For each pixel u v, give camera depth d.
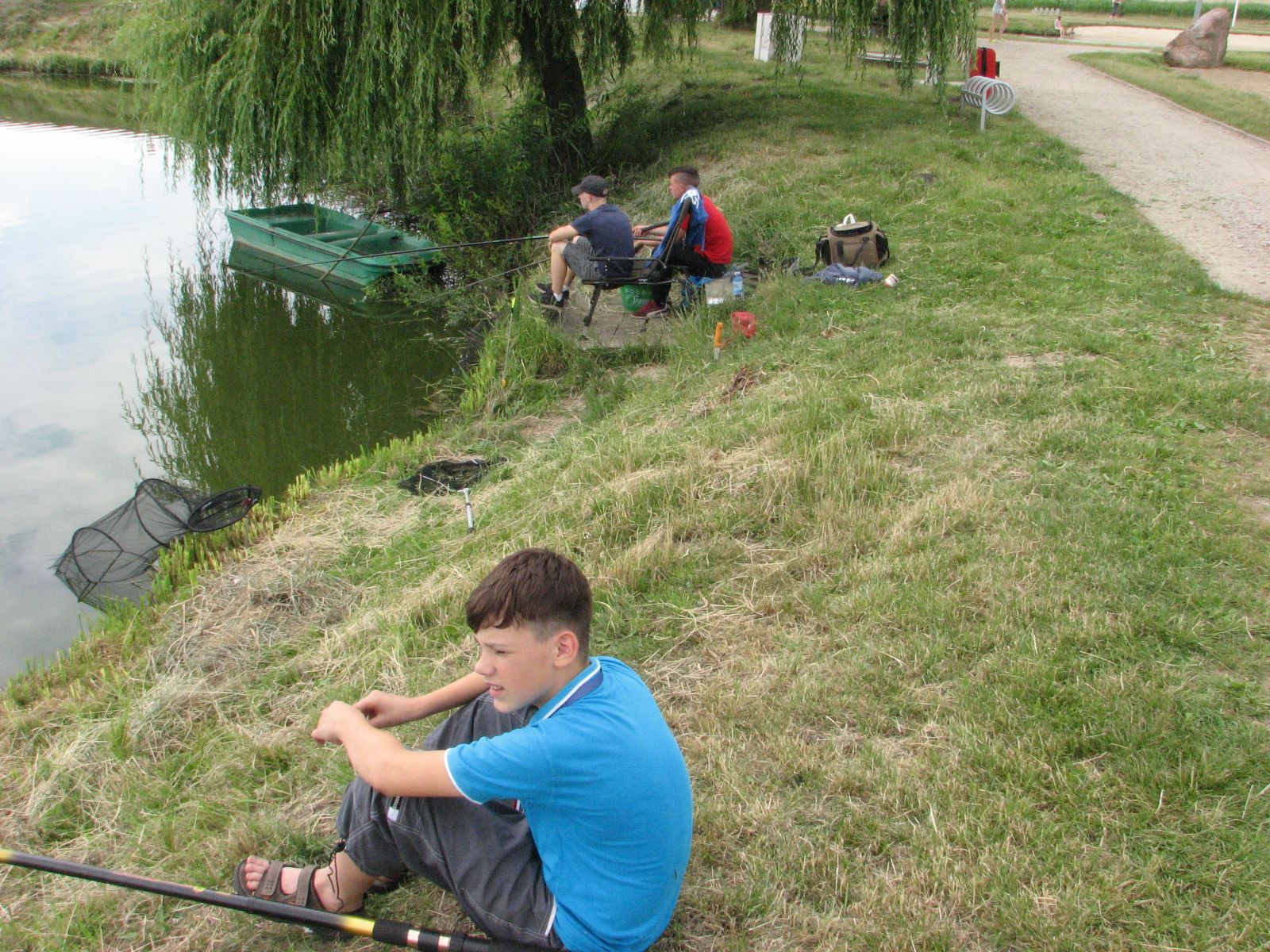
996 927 2.69
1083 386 5.88
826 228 9.70
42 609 5.95
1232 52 21.70
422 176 12.41
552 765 2.23
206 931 3.02
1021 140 12.44
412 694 4.07
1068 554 4.23
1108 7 31.84
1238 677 3.50
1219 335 6.65
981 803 3.06
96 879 2.69
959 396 5.87
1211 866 2.79
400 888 2.99
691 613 4.27
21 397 9.49
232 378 9.98
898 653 3.78
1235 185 10.86
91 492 7.65
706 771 3.33
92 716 4.56
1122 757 3.17
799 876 2.90
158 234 14.80
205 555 6.11
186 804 3.70
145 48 12.90
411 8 10.92
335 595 5.40
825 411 5.80
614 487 5.48
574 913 2.37
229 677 4.69
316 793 3.58
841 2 13.28
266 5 11.18
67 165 18.86
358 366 10.23
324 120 11.80
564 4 12.74
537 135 12.97
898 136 12.67
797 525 4.80
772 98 15.10
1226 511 4.49
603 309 8.97
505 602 2.24
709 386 6.88
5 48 31.17
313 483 7.28
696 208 8.20
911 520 4.64
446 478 6.73
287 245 12.90
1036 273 8.13
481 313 11.05
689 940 2.75
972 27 13.45
